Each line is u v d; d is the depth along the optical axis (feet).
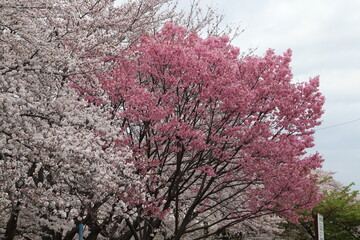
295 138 39.29
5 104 23.26
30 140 24.53
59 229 34.53
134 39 45.34
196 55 37.50
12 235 34.14
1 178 23.94
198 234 64.64
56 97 31.42
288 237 71.82
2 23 27.30
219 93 36.78
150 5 48.16
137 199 33.71
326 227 67.62
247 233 70.38
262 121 39.37
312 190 41.42
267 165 38.73
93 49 32.68
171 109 36.06
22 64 28.14
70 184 30.12
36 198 24.95
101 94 32.73
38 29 31.35
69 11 29.43
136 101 35.55
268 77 38.83
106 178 26.43
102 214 31.99
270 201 40.86
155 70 38.37
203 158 40.40
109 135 31.19
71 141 24.91
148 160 34.58
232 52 40.93
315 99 39.14
